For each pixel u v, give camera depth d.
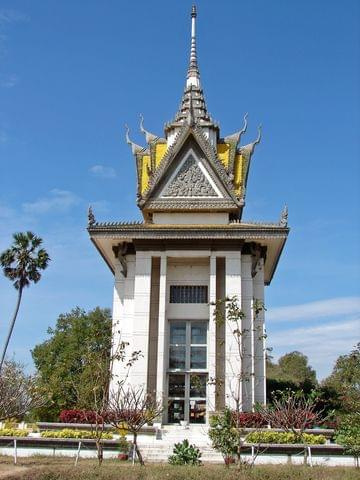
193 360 36.88
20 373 37.06
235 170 42.16
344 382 32.22
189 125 40.31
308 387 49.88
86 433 30.41
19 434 31.12
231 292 36.41
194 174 40.09
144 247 37.62
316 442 28.64
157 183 39.91
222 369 35.88
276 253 40.50
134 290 37.50
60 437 30.02
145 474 20.06
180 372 36.47
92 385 28.38
